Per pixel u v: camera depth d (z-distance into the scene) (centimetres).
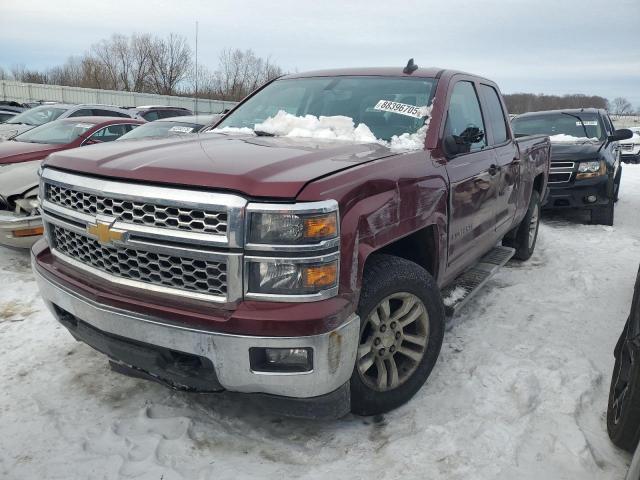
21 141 759
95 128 795
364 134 328
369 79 381
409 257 317
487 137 409
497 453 250
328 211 216
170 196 221
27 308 421
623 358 261
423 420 277
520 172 473
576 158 758
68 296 256
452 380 317
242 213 212
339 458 251
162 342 228
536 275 528
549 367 329
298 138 323
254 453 253
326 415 245
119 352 246
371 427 274
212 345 219
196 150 266
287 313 215
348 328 229
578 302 450
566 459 247
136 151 265
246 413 285
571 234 718
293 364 226
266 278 216
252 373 221
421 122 332
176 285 229
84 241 258
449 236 321
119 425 272
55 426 271
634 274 534
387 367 278
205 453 252
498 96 467
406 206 268
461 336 379
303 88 395
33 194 507
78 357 342
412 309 284
